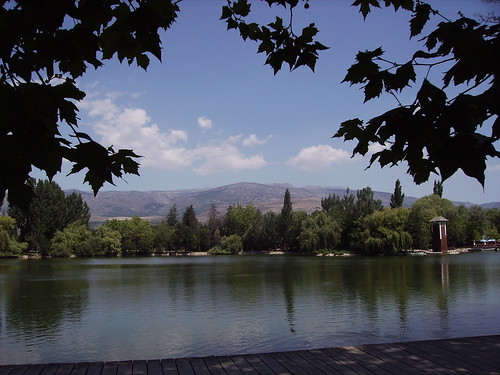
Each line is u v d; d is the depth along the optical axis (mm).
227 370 7227
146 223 116438
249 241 121750
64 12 1857
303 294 29297
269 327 19109
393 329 18219
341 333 17703
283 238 113125
